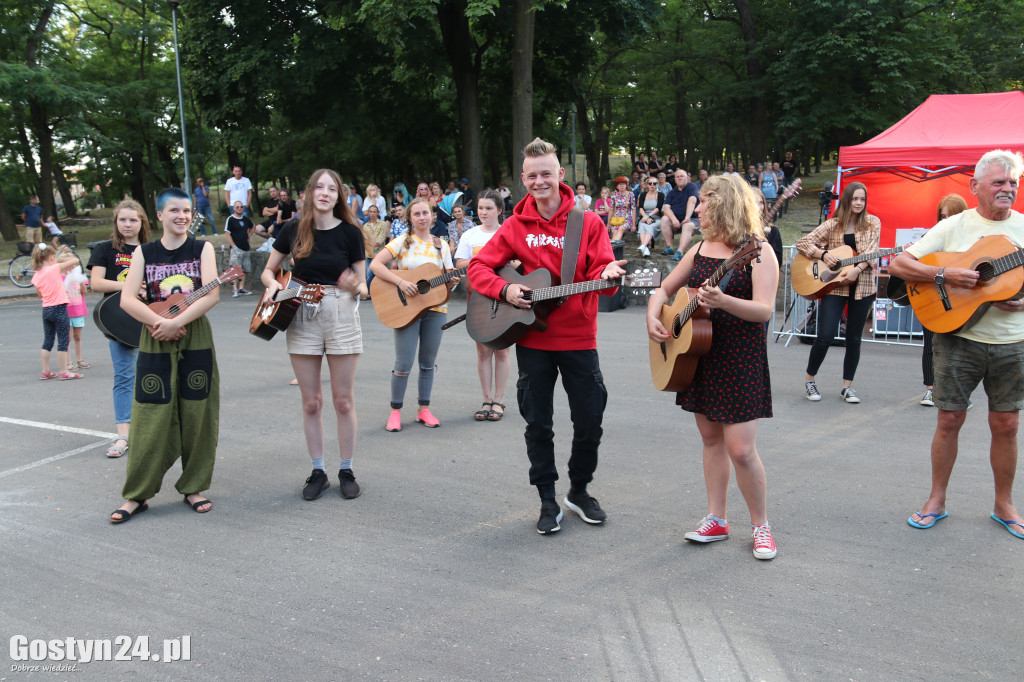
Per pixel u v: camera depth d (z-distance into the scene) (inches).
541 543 144.6
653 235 502.0
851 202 230.7
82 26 1229.1
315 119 850.8
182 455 164.6
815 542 141.6
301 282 165.0
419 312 211.6
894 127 381.1
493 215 214.5
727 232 128.0
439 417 233.5
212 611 122.1
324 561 138.9
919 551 136.9
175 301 157.5
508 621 117.2
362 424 227.5
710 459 140.6
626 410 234.1
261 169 1228.5
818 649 107.7
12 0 928.3
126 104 1069.8
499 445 204.8
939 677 100.7
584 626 115.3
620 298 440.8
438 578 131.6
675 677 102.2
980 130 359.3
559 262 143.3
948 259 140.0
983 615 115.6
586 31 809.5
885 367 284.4
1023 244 138.5
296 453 201.9
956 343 142.0
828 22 949.8
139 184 1246.3
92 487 179.3
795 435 206.4
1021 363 138.0
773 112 1147.9
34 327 442.9
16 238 949.2
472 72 781.9
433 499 168.1
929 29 951.0
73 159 1232.2
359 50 784.9
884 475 175.3
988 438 198.7
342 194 164.7
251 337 384.5
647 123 1428.4
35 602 125.8
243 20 729.6
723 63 1214.9
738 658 106.0
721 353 131.5
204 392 162.1
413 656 108.4
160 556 142.0
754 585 126.3
